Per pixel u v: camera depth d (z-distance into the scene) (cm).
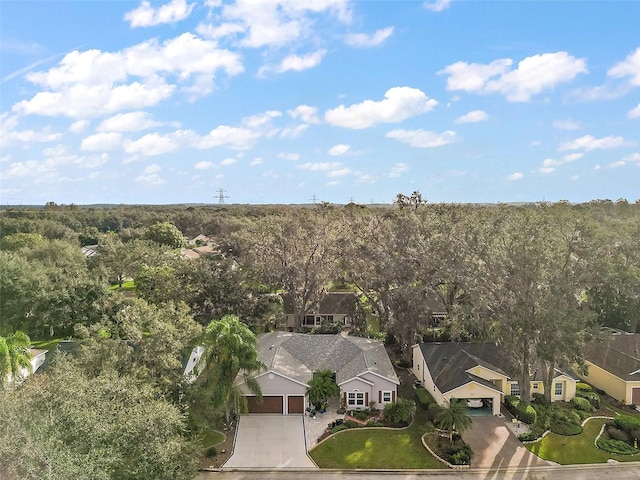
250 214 15500
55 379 2164
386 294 4897
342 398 3684
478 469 2955
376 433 3350
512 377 3853
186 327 3150
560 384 3872
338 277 5781
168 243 10412
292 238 5603
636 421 3400
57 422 1909
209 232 14375
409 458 3053
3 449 1734
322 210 7500
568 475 2911
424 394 3891
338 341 4366
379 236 5172
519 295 3481
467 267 4056
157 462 2072
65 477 1730
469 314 3859
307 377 3753
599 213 7631
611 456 3120
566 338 3144
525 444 3228
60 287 5041
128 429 2056
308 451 3116
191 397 2923
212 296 4619
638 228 5572
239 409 3353
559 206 4750
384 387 3678
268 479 2822
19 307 4953
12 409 1883
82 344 2997
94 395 2105
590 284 3697
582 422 3550
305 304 5672
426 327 4912
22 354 3334
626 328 5244
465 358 3959
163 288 4938
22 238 8238
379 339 5234
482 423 3497
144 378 2744
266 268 5462
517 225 3772
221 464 2956
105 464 1877
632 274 4541
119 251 8025
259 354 3997
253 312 4691
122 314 3184
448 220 4881
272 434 3325
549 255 3475
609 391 4034
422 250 4591
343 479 2836
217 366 3198
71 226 13000
